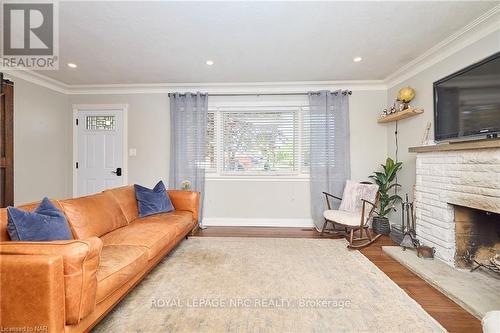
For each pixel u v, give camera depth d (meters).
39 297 1.06
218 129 4.14
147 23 2.24
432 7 2.02
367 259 2.60
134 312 1.67
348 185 3.60
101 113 4.20
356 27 2.33
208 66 3.28
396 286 2.03
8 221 1.38
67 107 4.18
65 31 2.37
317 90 3.99
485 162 1.94
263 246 3.01
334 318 1.62
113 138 4.20
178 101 4.04
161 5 1.98
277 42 2.62
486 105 1.99
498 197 1.84
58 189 4.01
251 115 4.13
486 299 1.75
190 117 4.04
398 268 2.38
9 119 3.20
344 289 1.98
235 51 2.83
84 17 2.14
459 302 1.77
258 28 2.34
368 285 2.05
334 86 3.97
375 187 3.25
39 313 1.06
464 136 2.20
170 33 2.43
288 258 2.63
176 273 2.26
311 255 2.72
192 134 4.04
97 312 1.37
